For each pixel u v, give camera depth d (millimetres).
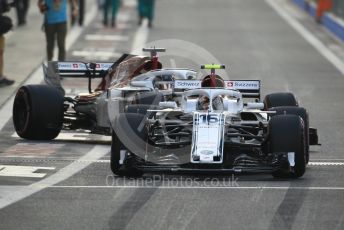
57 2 66562
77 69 45625
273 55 79438
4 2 59188
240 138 36906
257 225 28000
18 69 67688
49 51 67688
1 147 42188
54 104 43312
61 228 27672
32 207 30219
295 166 34438
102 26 97750
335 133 47219
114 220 28531
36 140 44250
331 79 67500
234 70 70562
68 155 40281
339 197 31766
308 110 54688
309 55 80375
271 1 129375
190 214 29266
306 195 32000
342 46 86938
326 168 37656
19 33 88000
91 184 33812
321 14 104562
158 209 29906
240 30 96625
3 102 55094
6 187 33281
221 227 27766
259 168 33812
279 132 34281
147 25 99625
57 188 33094
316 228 27688
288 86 63938
